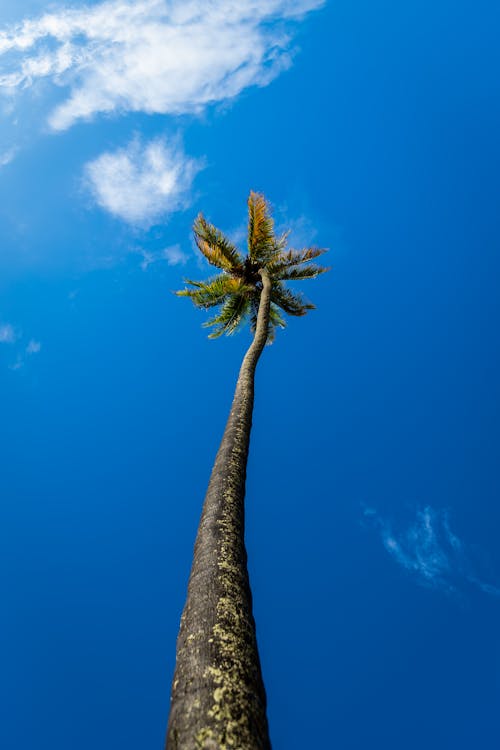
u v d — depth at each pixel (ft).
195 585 12.94
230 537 15.14
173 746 8.09
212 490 18.39
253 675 9.89
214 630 10.84
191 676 9.52
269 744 8.54
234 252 58.29
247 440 24.23
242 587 13.01
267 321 43.34
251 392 30.45
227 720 8.28
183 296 58.34
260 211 54.34
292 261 60.18
